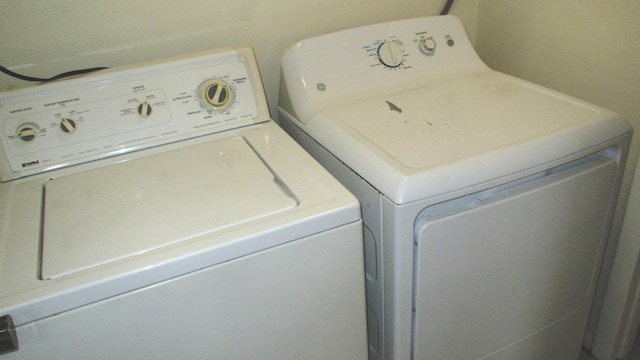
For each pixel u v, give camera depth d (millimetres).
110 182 917
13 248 730
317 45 1174
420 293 885
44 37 1109
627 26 1095
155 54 1235
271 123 1145
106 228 758
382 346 1033
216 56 1096
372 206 864
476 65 1305
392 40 1245
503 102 1063
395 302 895
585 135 902
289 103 1204
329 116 1064
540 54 1366
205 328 727
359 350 910
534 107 1019
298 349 834
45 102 981
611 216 1080
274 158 965
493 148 845
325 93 1149
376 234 886
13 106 963
